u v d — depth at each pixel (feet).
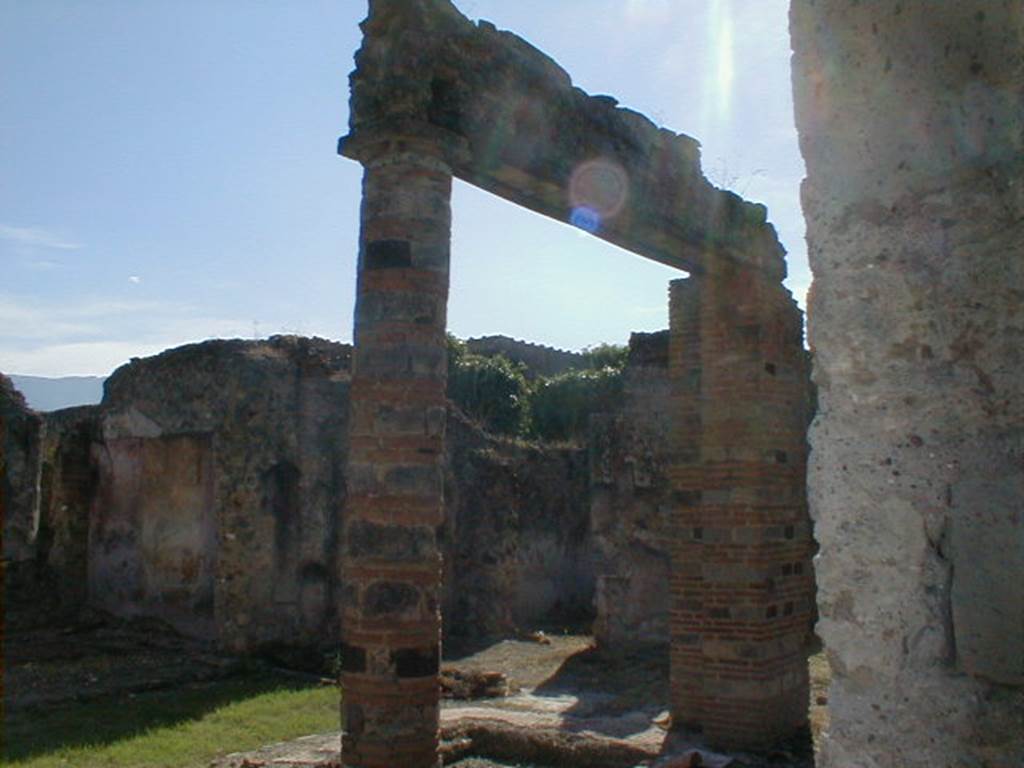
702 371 31.60
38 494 65.72
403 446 19.63
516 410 87.15
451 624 60.59
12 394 65.67
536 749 32.09
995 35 6.55
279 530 51.49
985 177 6.47
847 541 6.69
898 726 6.35
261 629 49.85
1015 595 6.02
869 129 6.91
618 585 54.95
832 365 6.93
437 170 20.48
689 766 27.55
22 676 43.57
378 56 20.51
